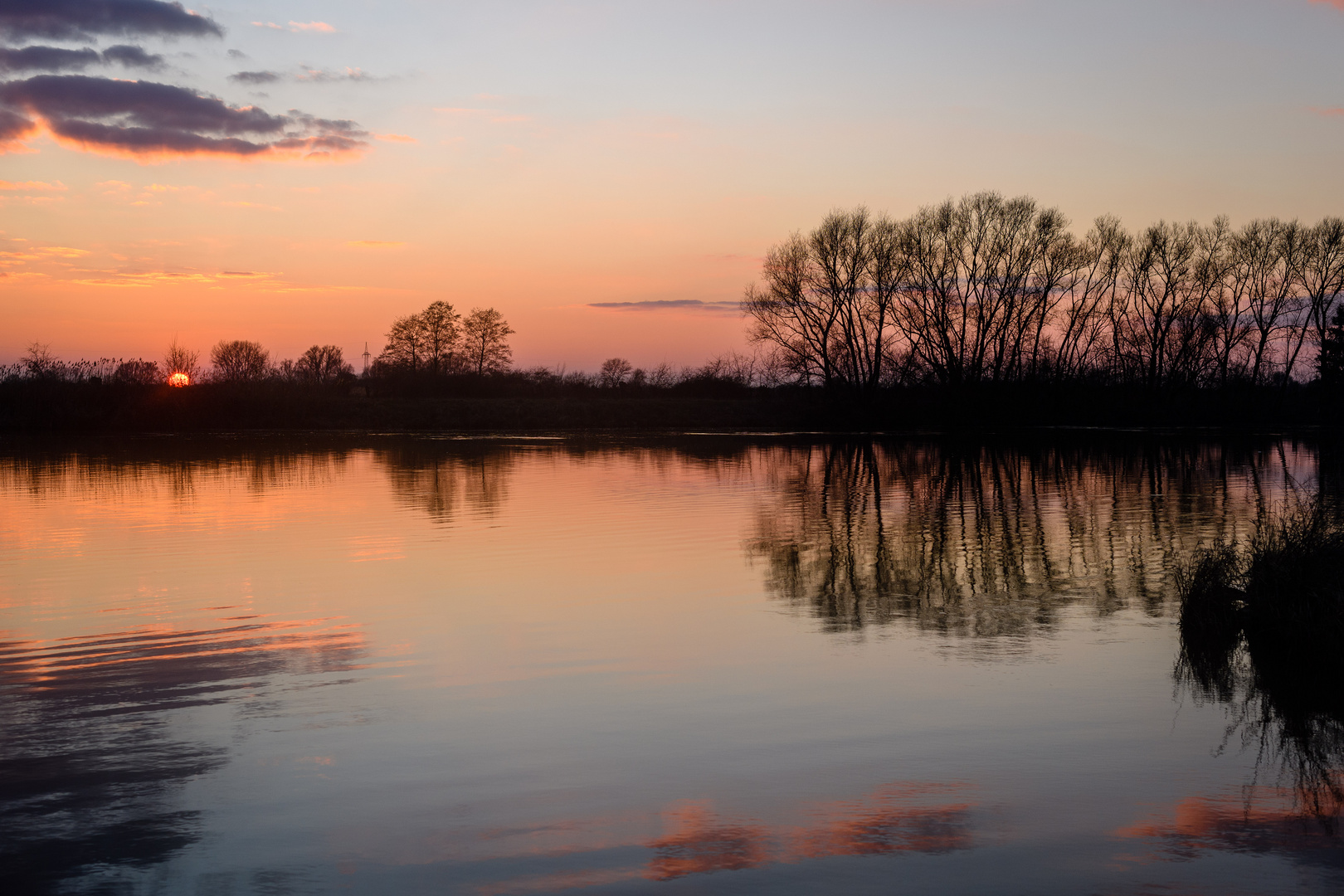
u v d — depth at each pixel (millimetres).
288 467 34156
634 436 55031
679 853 5910
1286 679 9312
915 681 9273
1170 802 6633
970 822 6316
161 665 9875
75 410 54875
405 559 16047
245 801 6621
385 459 38062
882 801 6637
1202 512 22344
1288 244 66812
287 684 9203
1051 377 64938
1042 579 14414
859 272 61781
